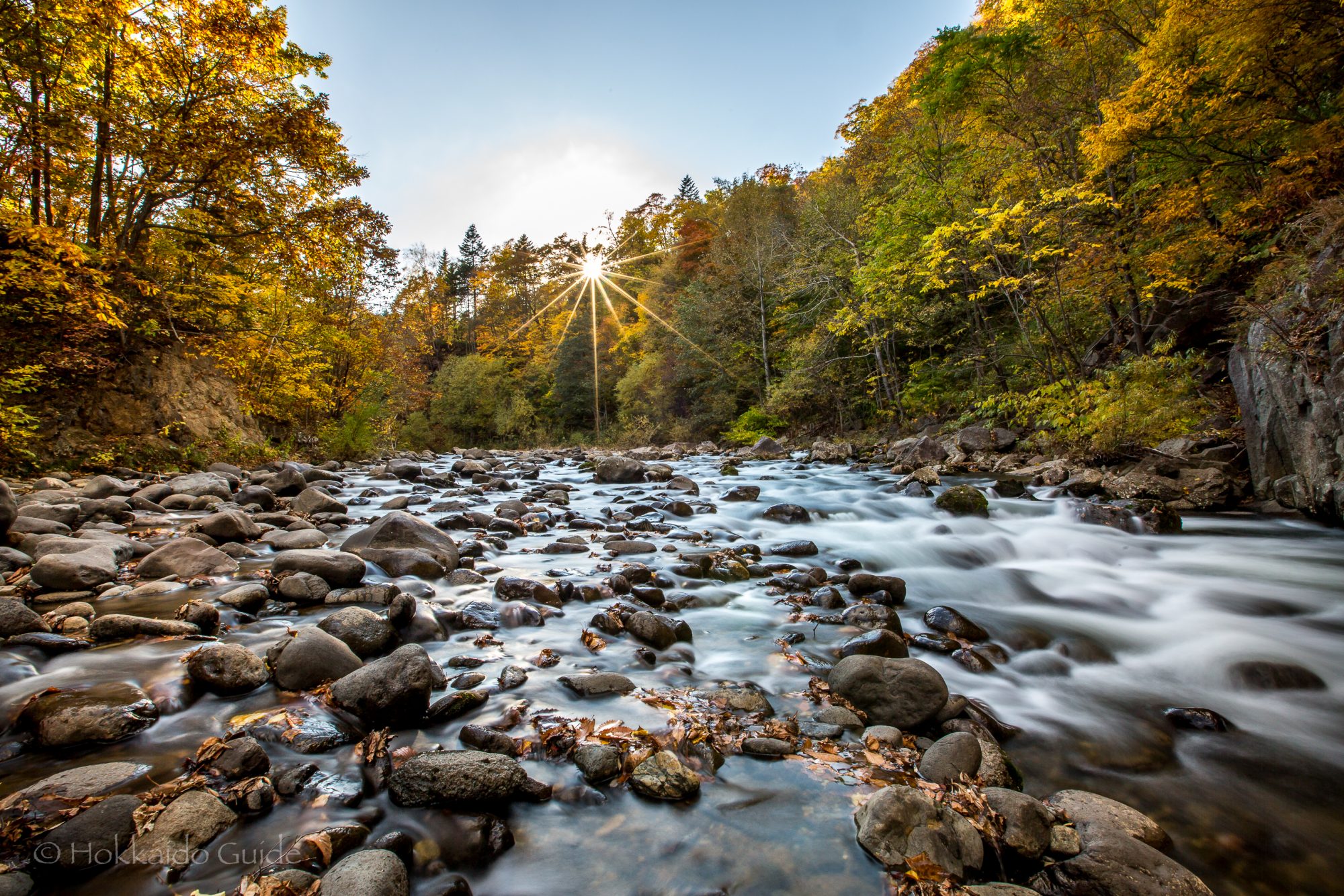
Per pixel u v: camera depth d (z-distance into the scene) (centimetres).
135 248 1345
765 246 2584
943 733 274
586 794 219
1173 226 1133
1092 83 1305
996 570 569
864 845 193
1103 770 256
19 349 1034
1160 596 489
